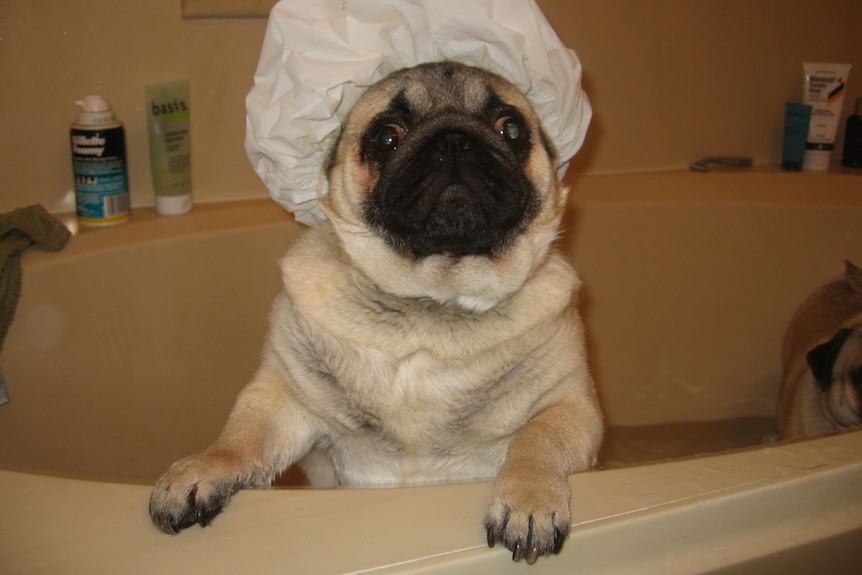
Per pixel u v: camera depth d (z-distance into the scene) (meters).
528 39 1.34
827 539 0.97
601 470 1.02
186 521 0.92
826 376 1.92
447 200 1.22
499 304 1.27
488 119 1.34
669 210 2.19
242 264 1.91
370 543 0.87
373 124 1.32
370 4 1.33
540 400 1.31
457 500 0.95
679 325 2.22
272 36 1.36
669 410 2.23
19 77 1.87
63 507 0.93
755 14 2.51
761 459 1.02
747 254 2.19
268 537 0.89
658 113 2.49
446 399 1.25
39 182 1.93
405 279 1.24
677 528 0.93
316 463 1.49
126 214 1.91
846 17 2.60
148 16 1.95
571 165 2.44
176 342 1.82
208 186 2.12
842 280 2.03
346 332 1.25
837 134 2.67
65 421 1.60
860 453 1.03
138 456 1.72
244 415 1.28
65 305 1.63
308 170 1.48
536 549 0.89
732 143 2.61
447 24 1.32
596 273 2.18
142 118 1.99
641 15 2.39
